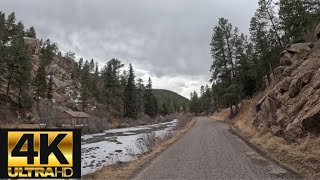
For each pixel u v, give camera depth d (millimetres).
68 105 89438
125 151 22859
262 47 46250
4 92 62656
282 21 39344
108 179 10609
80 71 148250
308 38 25359
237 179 9055
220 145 17516
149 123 91125
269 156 12523
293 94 16203
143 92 116500
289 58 21016
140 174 11039
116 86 94500
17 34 110312
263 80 53594
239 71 49562
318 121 11602
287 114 15414
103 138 39031
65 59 165625
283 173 9367
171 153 15922
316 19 38094
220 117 63531
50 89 83438
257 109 24844
